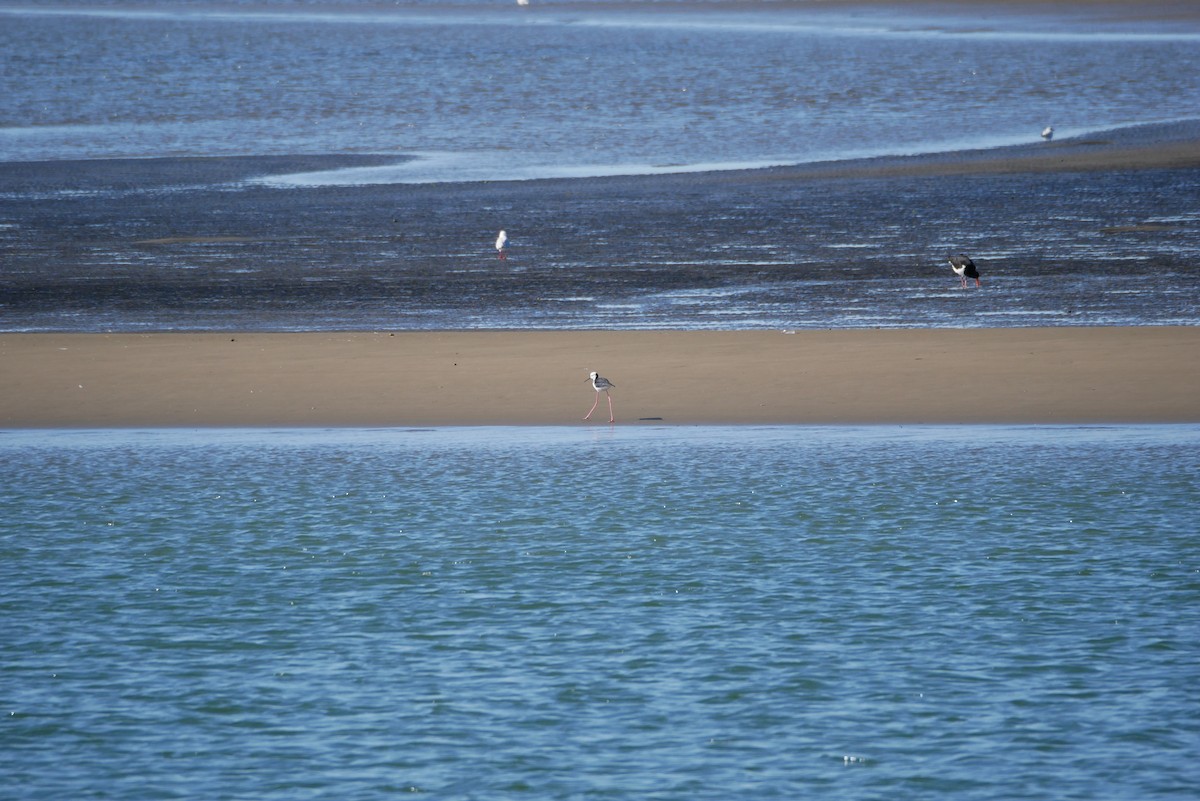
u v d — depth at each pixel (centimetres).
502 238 13062
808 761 3728
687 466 7144
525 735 3912
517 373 9044
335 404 8588
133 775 3709
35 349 9806
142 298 11612
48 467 7362
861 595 5062
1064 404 8169
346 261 13138
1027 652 4472
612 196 16675
